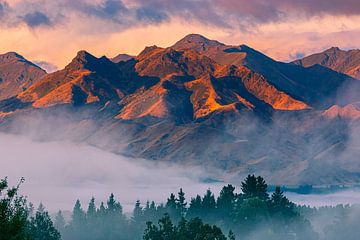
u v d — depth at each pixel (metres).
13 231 73.81
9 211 75.12
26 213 76.06
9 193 75.31
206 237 154.62
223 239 156.62
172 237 159.75
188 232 157.12
